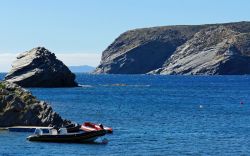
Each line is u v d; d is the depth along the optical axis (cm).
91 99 16388
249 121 10356
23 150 6538
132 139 7619
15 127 7806
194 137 7938
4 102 8062
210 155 6469
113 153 6500
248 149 6900
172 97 18625
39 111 8050
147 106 14150
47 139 7125
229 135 8200
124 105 14338
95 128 7544
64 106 13488
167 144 7231
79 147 6825
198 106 14425
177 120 10425
